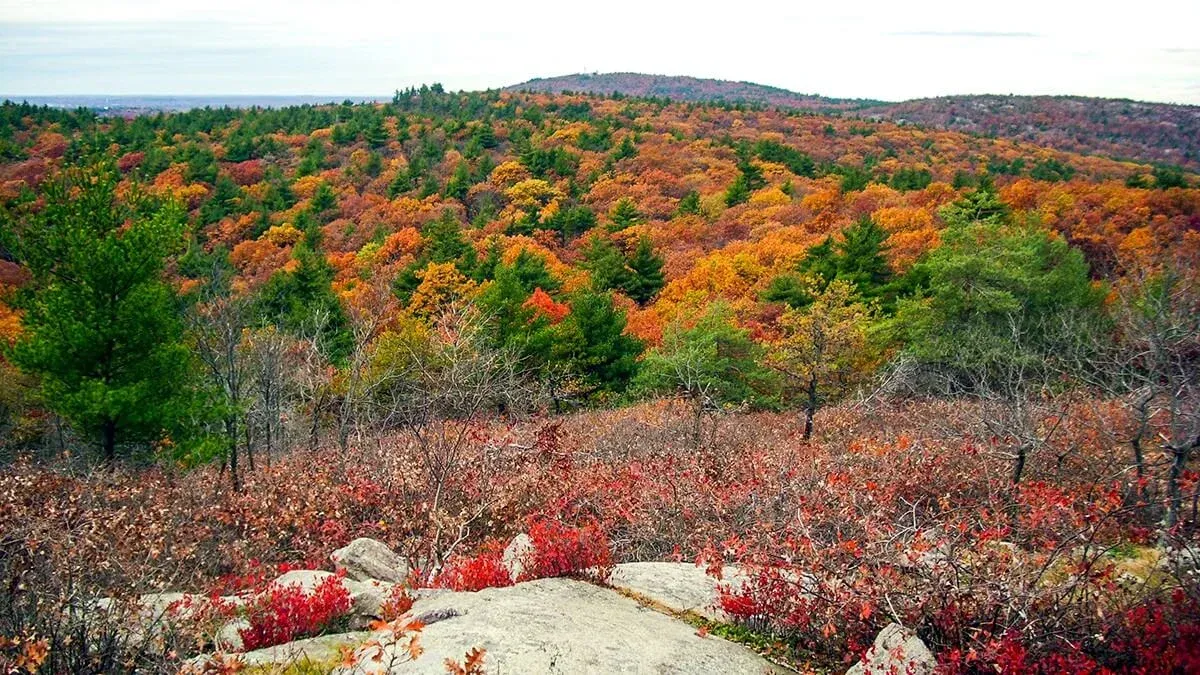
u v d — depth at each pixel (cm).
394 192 7431
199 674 421
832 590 482
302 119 10975
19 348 1257
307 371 1761
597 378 2677
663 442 1563
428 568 764
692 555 839
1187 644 407
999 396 1095
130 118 10319
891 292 3008
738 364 2392
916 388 2066
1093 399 1067
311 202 6719
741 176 6638
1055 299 2234
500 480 1112
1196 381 789
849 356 2122
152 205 1377
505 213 6419
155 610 539
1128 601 467
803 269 3603
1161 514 683
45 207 1261
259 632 522
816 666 471
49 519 684
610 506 1014
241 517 997
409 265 3906
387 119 11212
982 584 443
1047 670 395
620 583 609
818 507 670
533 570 629
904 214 4538
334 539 966
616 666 425
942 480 870
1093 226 3806
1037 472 862
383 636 468
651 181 7325
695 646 468
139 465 1414
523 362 2412
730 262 4144
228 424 1423
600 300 2728
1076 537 509
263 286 3362
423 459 1140
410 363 1656
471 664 360
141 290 1284
